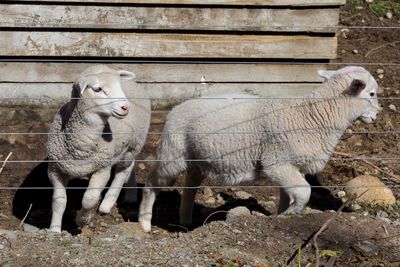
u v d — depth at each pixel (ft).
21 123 29.37
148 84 29.86
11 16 28.76
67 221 25.96
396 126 31.22
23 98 29.53
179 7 29.25
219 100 24.06
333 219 20.62
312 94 23.95
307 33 29.78
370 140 30.37
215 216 26.17
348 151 29.60
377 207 25.29
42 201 27.27
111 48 29.37
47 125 29.37
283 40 29.78
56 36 29.17
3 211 26.35
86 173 23.68
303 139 23.48
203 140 23.70
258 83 30.17
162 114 29.96
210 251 20.10
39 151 28.53
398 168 28.63
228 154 23.77
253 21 29.53
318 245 20.62
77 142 23.21
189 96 30.09
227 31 29.58
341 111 23.77
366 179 26.27
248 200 27.07
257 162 23.90
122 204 27.30
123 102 22.81
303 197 23.43
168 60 29.81
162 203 27.53
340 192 27.07
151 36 29.45
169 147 24.22
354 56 35.40
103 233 23.66
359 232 21.36
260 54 29.78
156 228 25.38
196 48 29.55
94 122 23.06
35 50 29.14
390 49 36.17
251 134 23.58
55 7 28.86
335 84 23.86
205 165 24.22
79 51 29.32
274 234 21.22
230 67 29.96
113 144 23.90
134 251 20.17
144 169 28.89
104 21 29.12
